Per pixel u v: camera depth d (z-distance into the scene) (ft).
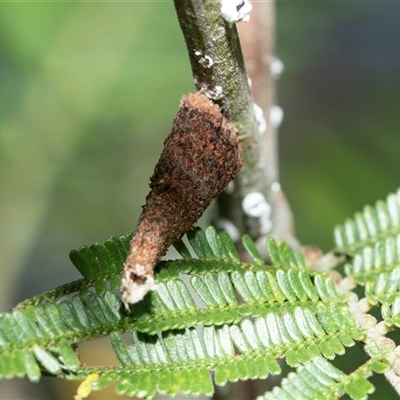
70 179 0.52
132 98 0.51
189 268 0.30
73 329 0.27
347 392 0.28
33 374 0.26
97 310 0.28
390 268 0.34
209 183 0.30
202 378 0.27
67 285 0.29
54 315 0.27
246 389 0.41
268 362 0.28
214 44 0.29
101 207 0.56
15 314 0.26
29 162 0.50
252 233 0.38
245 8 0.29
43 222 0.55
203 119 0.30
